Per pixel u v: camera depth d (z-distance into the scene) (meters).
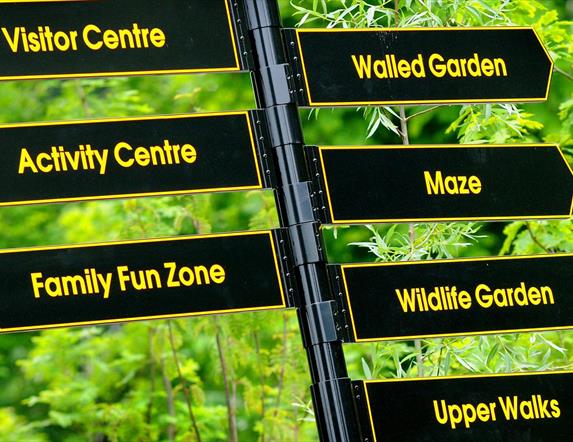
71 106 14.11
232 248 6.00
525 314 6.35
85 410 12.07
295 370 10.52
